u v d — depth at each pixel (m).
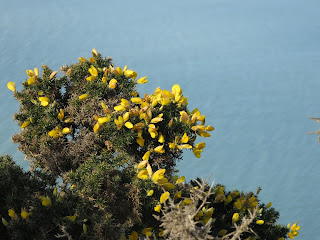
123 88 10.41
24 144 10.16
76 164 9.77
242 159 54.22
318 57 95.50
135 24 107.25
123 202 8.85
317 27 118.19
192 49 91.12
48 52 78.94
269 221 9.61
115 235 8.59
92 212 8.47
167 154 9.69
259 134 62.56
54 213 7.90
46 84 10.34
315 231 39.12
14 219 7.65
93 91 10.12
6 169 8.56
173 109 9.58
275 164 53.66
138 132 9.34
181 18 115.38
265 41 104.94
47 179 9.41
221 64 86.62
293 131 63.66
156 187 8.90
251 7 133.50
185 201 8.28
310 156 56.31
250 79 79.31
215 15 121.94
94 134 9.59
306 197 44.62
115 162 9.20
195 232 5.41
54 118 10.09
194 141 9.74
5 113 44.81
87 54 81.25
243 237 9.05
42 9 109.25
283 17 125.69
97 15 111.44
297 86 78.25
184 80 75.94
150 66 80.94
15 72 64.12
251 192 9.70
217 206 9.45
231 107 69.25
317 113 69.88
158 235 8.92
